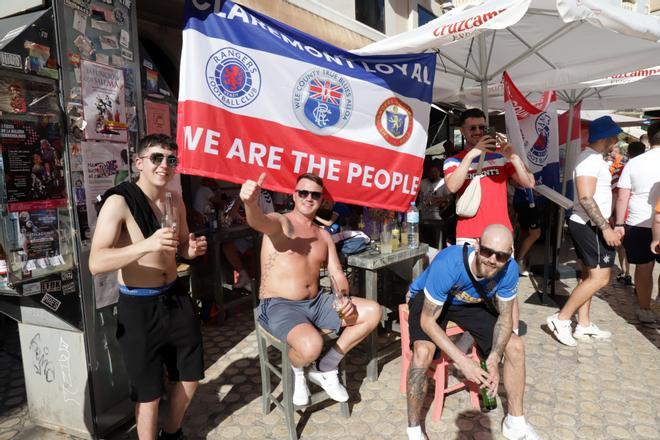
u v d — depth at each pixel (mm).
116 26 2691
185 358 2295
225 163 2646
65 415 2627
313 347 2426
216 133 2588
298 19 3678
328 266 2980
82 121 2473
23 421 2805
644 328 4191
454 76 5582
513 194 6586
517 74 5352
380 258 3211
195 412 2895
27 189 2209
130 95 2814
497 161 3371
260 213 2533
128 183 2148
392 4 8812
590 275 3691
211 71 2564
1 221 2105
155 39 4875
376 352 3279
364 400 3027
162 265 2174
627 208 4250
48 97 2301
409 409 2443
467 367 2275
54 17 2320
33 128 2230
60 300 2375
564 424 2697
